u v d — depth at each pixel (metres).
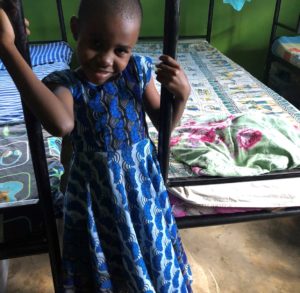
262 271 1.60
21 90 0.68
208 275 1.58
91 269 0.97
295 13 2.89
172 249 0.96
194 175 1.16
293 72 2.52
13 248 1.07
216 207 1.21
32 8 2.52
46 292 1.48
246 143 1.30
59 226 1.51
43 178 0.87
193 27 2.85
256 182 1.22
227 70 2.35
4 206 1.06
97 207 0.87
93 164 0.84
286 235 1.79
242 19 2.85
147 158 0.89
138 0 0.72
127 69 0.82
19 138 1.42
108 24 0.67
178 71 0.78
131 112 0.83
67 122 0.72
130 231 0.87
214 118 1.58
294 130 1.46
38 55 2.28
